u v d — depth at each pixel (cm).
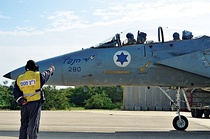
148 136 1241
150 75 1395
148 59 1397
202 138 1193
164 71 1395
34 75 904
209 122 2128
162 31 1473
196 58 1362
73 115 2705
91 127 1612
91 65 1385
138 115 2894
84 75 1382
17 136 1173
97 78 1389
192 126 1777
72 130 1436
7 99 4209
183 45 1436
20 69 1391
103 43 1446
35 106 896
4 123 1784
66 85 1414
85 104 5725
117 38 1449
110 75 1388
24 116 909
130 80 1401
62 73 1380
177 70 1394
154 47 1426
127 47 1423
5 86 4472
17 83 906
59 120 2103
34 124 893
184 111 4028
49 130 1423
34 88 899
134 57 1398
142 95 4594
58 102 4606
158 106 4541
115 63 1390
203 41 1455
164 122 2062
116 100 6575
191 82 1411
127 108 4612
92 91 6334
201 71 1340
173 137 1216
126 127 1655
